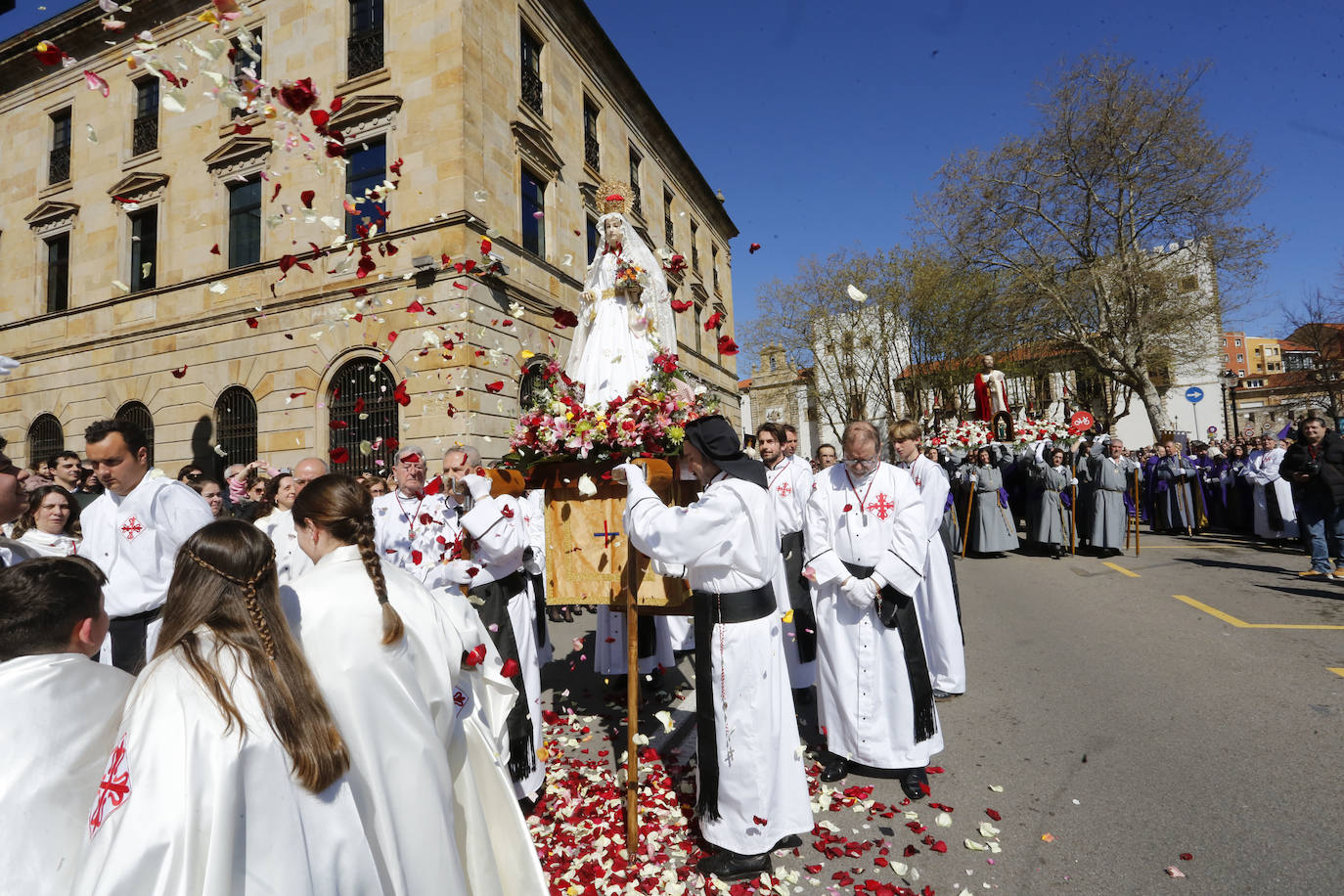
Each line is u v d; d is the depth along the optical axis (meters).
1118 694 4.66
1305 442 8.20
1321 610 6.50
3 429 17.16
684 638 6.18
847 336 26.36
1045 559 11.06
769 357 28.58
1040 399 32.28
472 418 11.73
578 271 16.72
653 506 2.92
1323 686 4.55
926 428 22.03
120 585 3.53
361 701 1.77
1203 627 6.14
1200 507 13.60
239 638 1.54
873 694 3.63
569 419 3.31
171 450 14.79
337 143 2.68
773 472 5.98
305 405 13.22
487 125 13.35
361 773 1.73
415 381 12.05
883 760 3.56
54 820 1.52
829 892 2.73
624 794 3.55
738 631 2.92
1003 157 22.36
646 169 22.30
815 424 44.97
